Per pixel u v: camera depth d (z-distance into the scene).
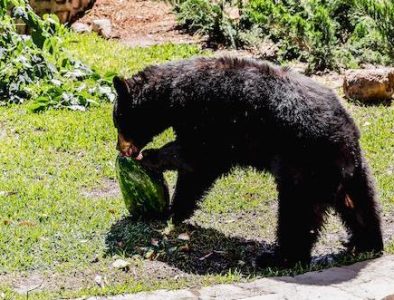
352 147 6.80
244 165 7.39
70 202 8.30
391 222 8.10
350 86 11.40
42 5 14.35
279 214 6.89
